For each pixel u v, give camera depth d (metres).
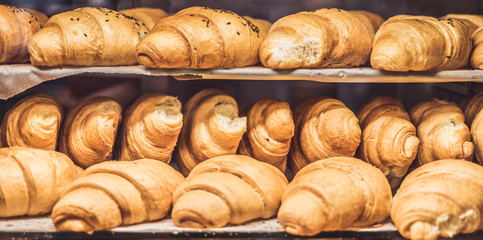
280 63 0.92
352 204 0.86
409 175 0.91
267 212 0.89
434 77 0.93
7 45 0.91
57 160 0.91
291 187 0.88
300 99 1.06
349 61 0.95
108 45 0.92
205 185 0.87
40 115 0.93
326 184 0.86
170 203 0.89
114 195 0.86
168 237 0.86
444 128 0.95
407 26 0.92
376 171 0.90
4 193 0.87
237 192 0.87
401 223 0.85
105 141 0.94
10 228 0.86
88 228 0.85
